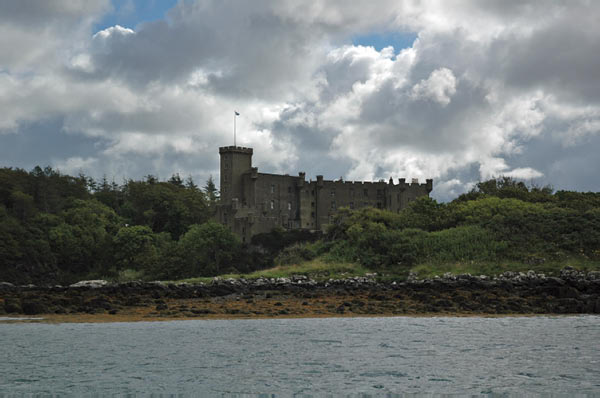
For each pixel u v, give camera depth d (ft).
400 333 145.89
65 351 120.57
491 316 180.65
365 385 94.02
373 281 292.20
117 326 159.02
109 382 95.25
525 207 375.45
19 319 172.86
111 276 483.10
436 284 246.06
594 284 224.74
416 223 380.78
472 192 481.87
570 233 313.53
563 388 92.38
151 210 629.10
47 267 490.49
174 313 185.16
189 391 90.74
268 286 270.87
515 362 110.42
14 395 87.92
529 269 283.79
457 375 100.37
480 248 311.88
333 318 177.68
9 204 593.01
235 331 149.48
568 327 155.43
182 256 442.09
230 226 588.09
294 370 104.22
